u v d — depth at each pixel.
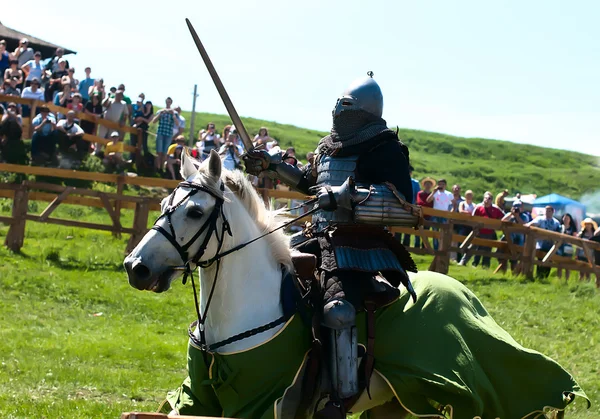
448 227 23.27
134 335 15.48
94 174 22.19
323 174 7.74
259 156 8.08
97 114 30.52
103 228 21.58
